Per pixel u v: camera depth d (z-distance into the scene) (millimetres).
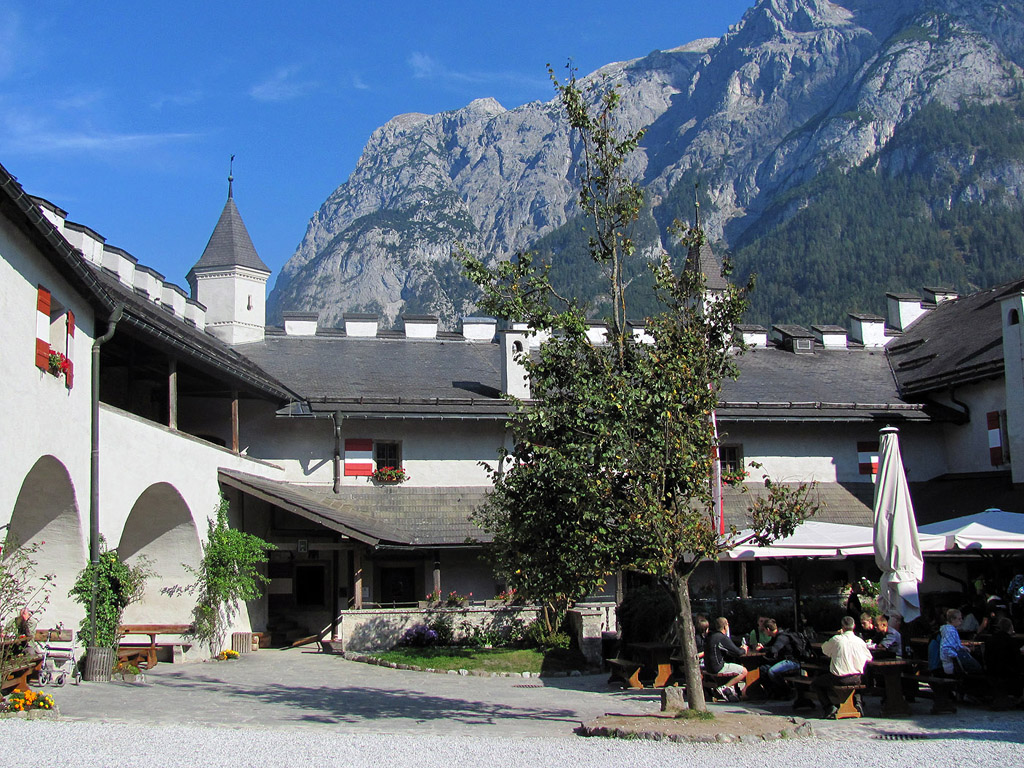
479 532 27547
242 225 33500
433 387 30656
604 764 10953
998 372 29875
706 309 16438
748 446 31844
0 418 14812
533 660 21750
